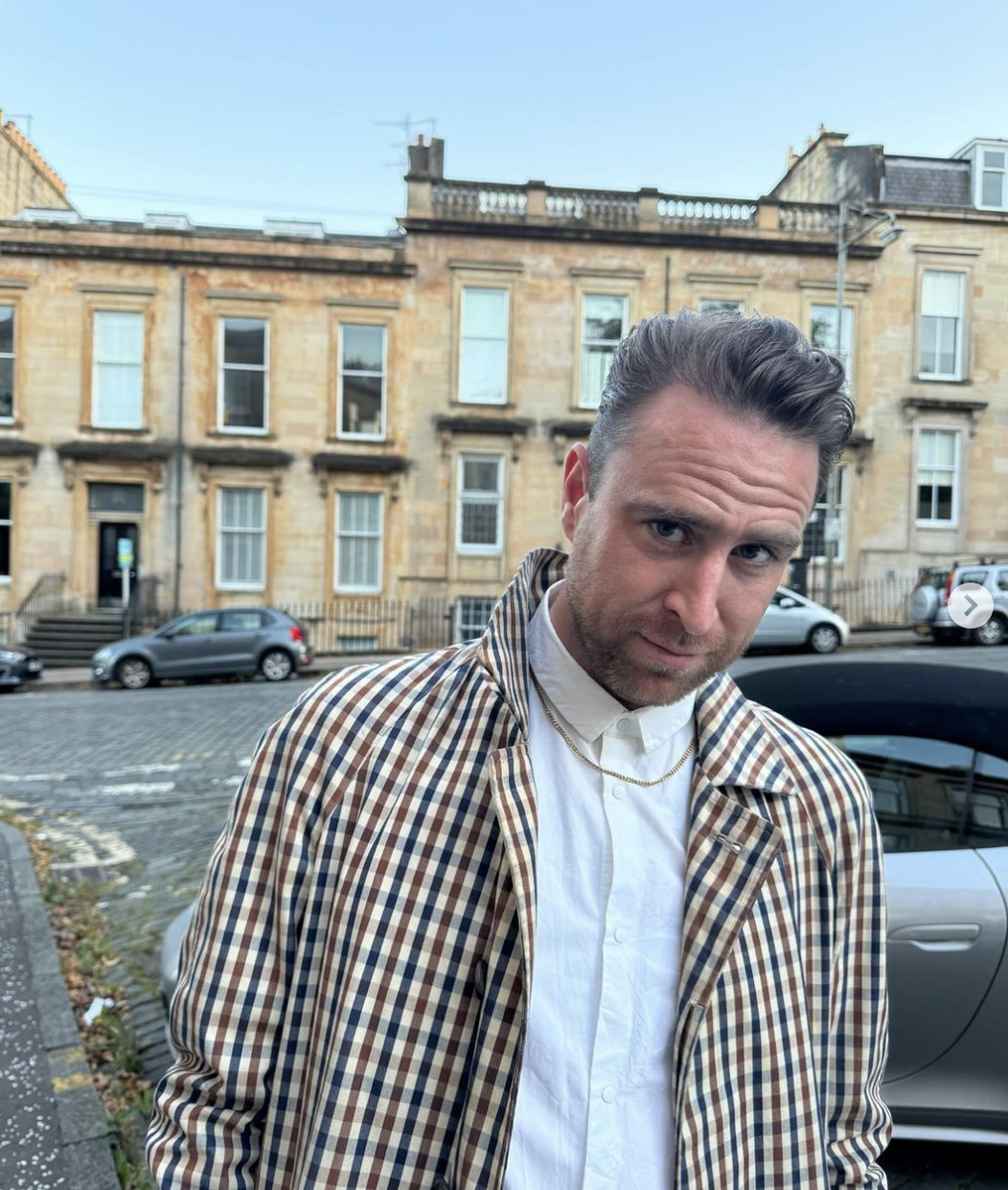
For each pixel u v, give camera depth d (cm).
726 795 106
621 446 96
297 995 101
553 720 106
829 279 1994
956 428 2041
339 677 112
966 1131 258
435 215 1927
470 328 1950
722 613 95
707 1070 98
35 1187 264
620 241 1944
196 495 1903
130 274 1895
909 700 293
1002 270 2050
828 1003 108
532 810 98
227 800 754
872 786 284
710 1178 97
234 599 1917
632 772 105
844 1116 110
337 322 1923
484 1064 95
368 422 1945
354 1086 94
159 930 476
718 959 100
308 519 1925
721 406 91
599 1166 95
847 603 2011
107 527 1925
